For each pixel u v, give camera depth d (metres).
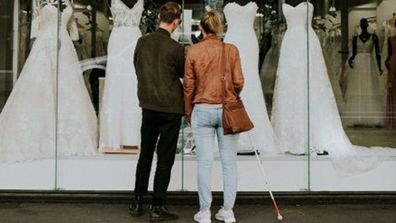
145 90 4.17
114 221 4.20
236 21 5.36
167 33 4.25
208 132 4.10
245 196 4.76
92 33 5.45
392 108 5.57
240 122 3.93
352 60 5.66
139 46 4.29
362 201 4.80
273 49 5.43
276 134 5.29
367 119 5.48
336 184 5.12
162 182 4.17
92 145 5.30
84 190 4.96
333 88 5.56
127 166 5.11
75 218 4.29
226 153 4.14
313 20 5.55
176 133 4.20
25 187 5.09
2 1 5.48
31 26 5.48
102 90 5.41
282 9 5.44
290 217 4.34
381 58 5.94
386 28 6.01
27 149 5.25
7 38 5.46
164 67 4.14
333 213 4.48
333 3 5.61
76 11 5.47
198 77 4.03
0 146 5.24
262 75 5.39
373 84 5.63
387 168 5.14
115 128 5.32
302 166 5.18
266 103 5.35
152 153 4.28
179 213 4.46
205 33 4.12
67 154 5.25
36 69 5.43
